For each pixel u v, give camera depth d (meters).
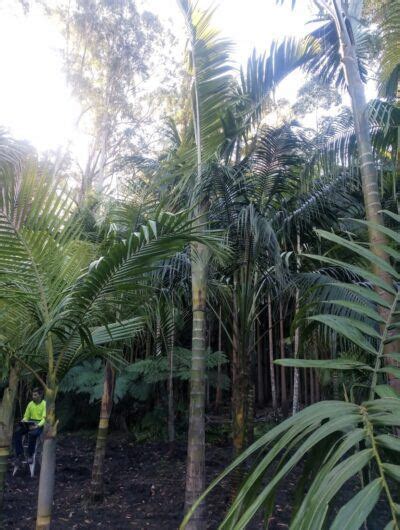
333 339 3.79
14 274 2.69
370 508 0.92
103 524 5.00
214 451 8.34
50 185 2.57
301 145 5.06
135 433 9.59
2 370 3.23
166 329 6.36
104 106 14.55
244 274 5.00
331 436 1.36
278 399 11.79
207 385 10.09
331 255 5.00
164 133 5.95
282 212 5.15
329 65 4.71
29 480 6.76
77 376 9.77
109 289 2.77
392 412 1.20
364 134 3.31
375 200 3.07
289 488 5.65
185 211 2.62
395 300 1.81
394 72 4.08
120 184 5.30
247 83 4.85
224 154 4.90
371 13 4.59
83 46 14.33
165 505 5.62
